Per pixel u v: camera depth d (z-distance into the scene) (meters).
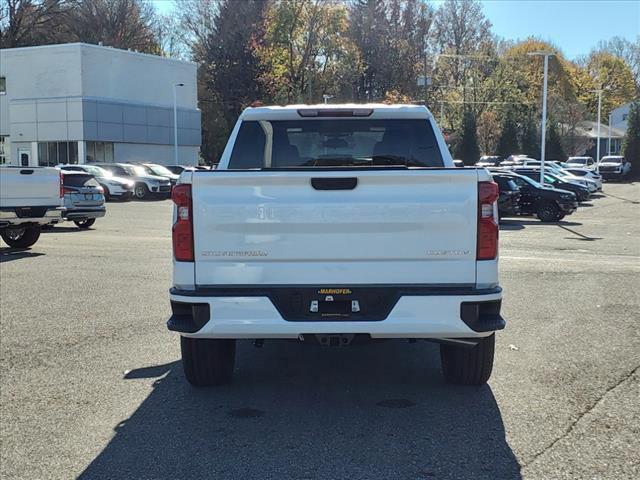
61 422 4.86
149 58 49.94
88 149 44.75
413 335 4.58
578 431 4.59
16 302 8.98
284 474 3.97
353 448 4.36
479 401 5.23
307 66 67.19
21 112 46.12
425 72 72.25
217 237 4.60
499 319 4.61
